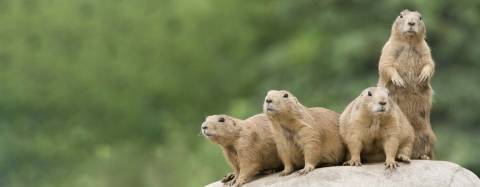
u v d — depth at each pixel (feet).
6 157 113.70
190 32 122.31
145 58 121.90
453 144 85.76
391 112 41.27
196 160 79.87
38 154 114.83
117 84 121.19
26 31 119.44
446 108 90.58
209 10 122.42
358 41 93.86
